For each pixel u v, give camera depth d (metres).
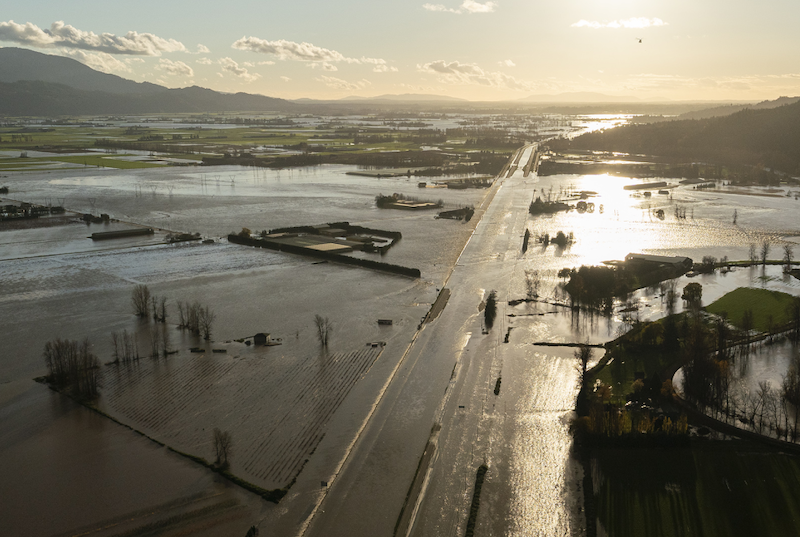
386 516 106.00
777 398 143.00
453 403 145.50
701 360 144.75
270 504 108.81
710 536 99.69
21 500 110.25
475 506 108.44
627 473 117.19
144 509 107.38
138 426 134.62
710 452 122.62
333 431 132.75
